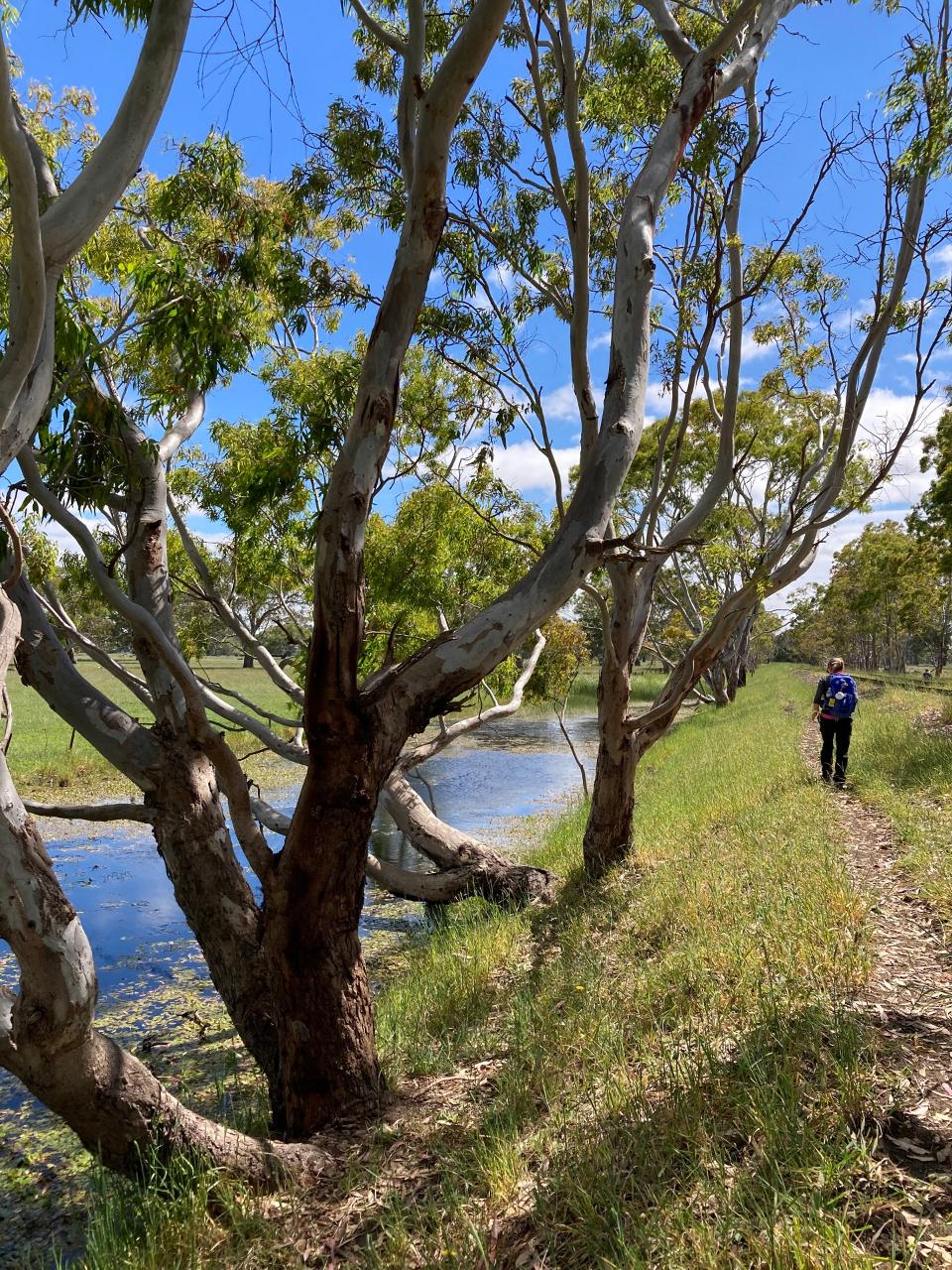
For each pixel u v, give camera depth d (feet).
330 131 23.85
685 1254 9.30
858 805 34.22
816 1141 10.43
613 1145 12.01
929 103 21.07
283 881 15.39
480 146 24.73
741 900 21.53
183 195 21.36
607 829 30.71
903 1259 8.63
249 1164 13.30
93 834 49.55
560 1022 17.37
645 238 16.06
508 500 37.47
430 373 33.60
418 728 15.43
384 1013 22.07
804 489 35.09
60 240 11.46
